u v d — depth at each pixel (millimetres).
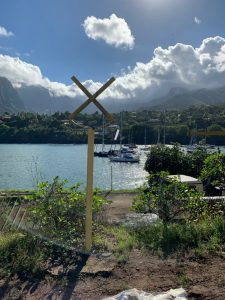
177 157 18469
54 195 6418
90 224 5652
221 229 6406
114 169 60250
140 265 5145
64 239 5832
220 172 9258
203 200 8414
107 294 4379
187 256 5445
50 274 4879
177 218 8086
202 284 4504
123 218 8492
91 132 5582
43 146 138375
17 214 6812
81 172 55594
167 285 4520
